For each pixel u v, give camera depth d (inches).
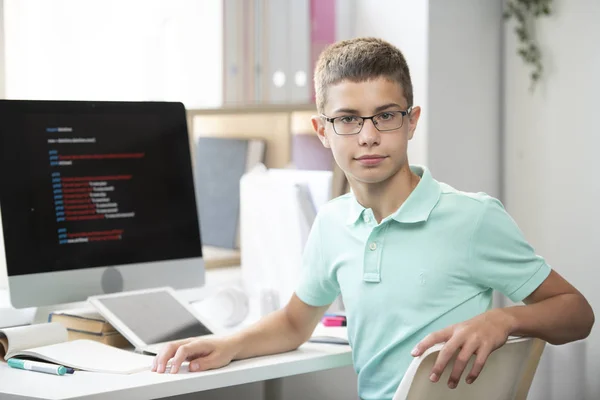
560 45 100.7
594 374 96.6
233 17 102.7
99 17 103.3
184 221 77.4
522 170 106.6
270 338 64.3
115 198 73.8
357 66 58.4
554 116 101.9
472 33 106.1
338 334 71.5
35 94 99.3
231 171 103.9
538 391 101.3
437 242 60.1
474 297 60.1
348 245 64.0
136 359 61.1
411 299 60.0
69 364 59.5
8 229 68.4
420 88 104.0
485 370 56.2
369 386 62.9
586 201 98.5
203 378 57.3
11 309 73.3
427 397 53.7
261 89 104.3
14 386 54.7
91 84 103.2
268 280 83.6
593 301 98.0
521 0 104.7
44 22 99.7
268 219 83.2
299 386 98.6
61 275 70.4
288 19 105.1
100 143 73.7
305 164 102.3
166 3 106.7
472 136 107.2
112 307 67.9
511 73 107.3
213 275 96.8
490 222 59.6
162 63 107.1
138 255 74.5
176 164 77.5
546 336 57.5
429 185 61.5
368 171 58.5
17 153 69.6
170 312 69.4
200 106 107.6
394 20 107.0
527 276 59.7
